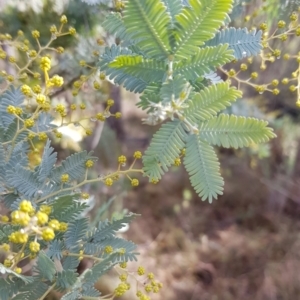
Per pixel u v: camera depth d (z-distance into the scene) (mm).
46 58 188
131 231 846
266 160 770
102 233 221
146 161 186
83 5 310
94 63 323
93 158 226
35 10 322
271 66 487
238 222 881
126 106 802
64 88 347
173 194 904
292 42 367
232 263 816
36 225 171
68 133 361
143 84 207
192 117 184
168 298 760
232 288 782
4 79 263
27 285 194
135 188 904
